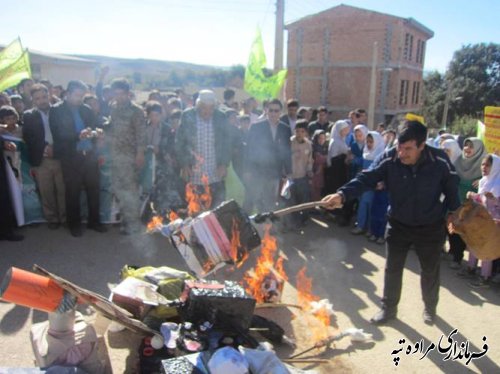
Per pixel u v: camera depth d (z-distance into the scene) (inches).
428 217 155.4
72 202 245.8
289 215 275.1
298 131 272.4
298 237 269.0
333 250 247.9
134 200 251.8
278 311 173.3
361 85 941.2
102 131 249.8
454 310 181.9
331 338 151.1
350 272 217.6
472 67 1781.5
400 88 944.3
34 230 253.6
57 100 343.0
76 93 238.4
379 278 211.2
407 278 211.9
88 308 167.8
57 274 197.2
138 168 245.9
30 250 224.1
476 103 1689.2
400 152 147.7
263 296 173.5
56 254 220.7
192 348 117.4
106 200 262.1
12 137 239.9
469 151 240.7
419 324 169.3
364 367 141.1
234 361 105.6
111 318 120.1
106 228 261.7
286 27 986.1
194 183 237.1
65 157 239.9
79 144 240.8
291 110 311.0
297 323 165.0
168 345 120.2
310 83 987.3
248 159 261.9
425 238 158.7
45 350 115.8
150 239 247.6
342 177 307.4
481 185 212.5
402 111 978.1
